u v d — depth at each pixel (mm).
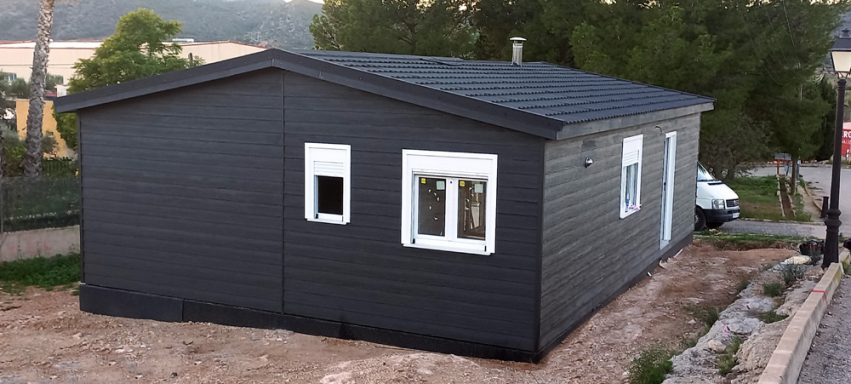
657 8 24875
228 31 104375
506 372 8734
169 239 11758
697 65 22750
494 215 9336
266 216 10938
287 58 10258
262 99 10766
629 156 12031
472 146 9383
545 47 28422
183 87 11250
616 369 8688
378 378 8031
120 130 11938
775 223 22953
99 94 11773
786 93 25719
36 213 16484
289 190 10719
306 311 10789
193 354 10117
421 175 9867
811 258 13367
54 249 16703
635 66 23094
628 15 25562
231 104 11008
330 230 10477
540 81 13320
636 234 12727
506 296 9391
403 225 9922
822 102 25812
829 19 24969
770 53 24656
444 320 9805
